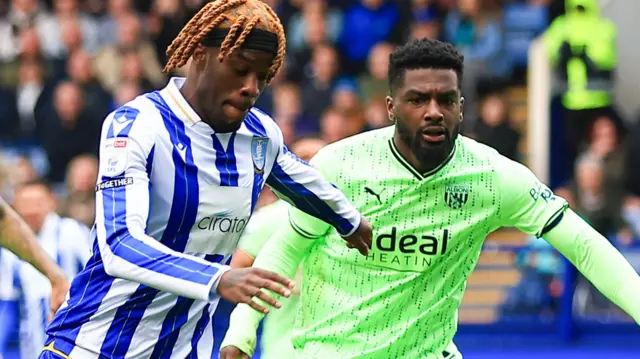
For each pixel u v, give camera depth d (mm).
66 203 24469
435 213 11359
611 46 30047
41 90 30016
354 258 11430
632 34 31922
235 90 9266
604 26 30109
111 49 30641
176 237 9633
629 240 25234
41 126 29391
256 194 10039
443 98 10977
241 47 9094
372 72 30000
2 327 19375
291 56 30125
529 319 26500
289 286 8617
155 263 8664
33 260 11375
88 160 24453
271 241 11859
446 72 10969
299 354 11898
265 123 10102
